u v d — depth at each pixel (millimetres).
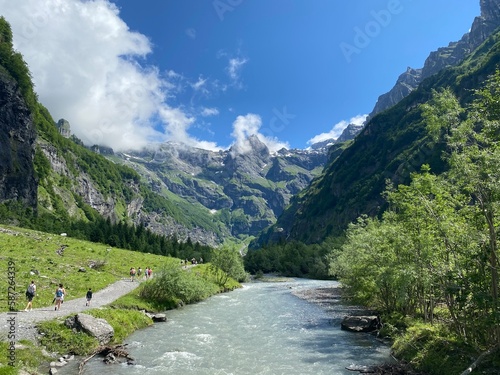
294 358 27375
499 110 20469
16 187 179000
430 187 25188
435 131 23781
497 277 20625
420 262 26359
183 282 53250
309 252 163250
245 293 79875
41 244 75312
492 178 18734
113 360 25078
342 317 46875
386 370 23672
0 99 180875
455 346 23000
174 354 27688
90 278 55250
